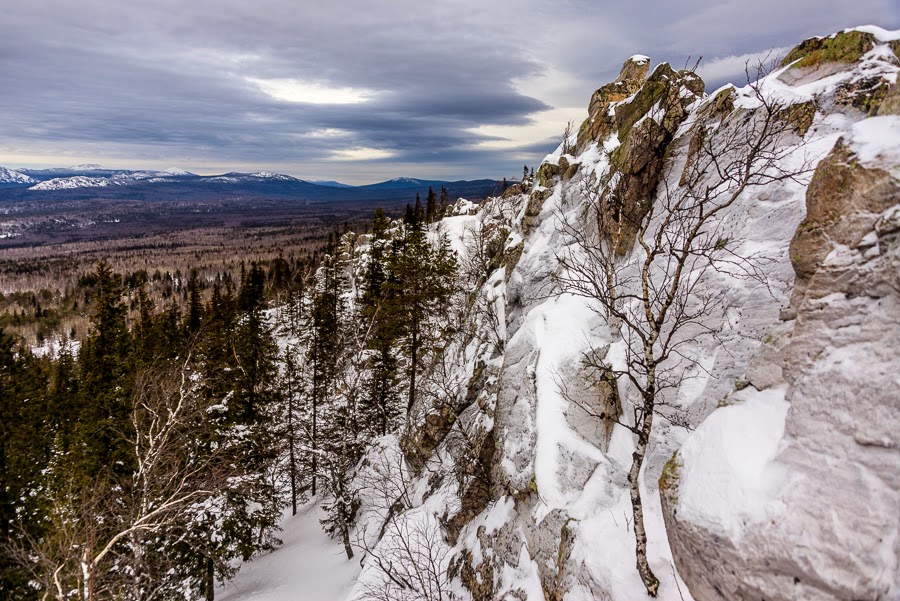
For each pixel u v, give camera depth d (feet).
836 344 16.83
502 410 46.62
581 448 37.45
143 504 46.47
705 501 17.75
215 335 102.27
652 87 56.90
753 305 30.91
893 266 15.60
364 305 108.37
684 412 31.65
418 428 74.23
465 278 144.05
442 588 44.70
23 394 65.82
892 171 16.84
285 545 80.43
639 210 46.91
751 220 34.60
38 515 55.57
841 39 37.06
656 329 24.64
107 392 75.25
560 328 46.03
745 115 39.14
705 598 17.89
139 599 42.91
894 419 14.12
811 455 15.92
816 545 14.17
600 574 27.25
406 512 60.44
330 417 84.23
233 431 74.28
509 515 41.47
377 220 189.98
